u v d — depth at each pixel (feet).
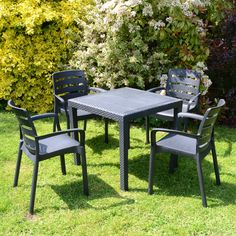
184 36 16.90
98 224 10.00
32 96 18.79
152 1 16.71
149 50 18.03
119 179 12.44
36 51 18.53
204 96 17.98
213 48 18.06
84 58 17.93
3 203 10.89
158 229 9.84
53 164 13.41
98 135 16.24
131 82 17.38
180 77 15.61
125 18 16.84
